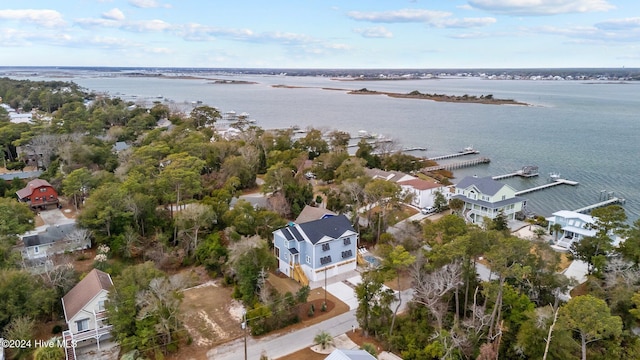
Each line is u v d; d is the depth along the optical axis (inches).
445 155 5260.8
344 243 2177.7
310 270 2098.9
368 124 7834.6
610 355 1364.4
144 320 1478.8
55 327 1616.6
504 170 4608.8
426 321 1625.2
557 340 1342.3
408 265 1722.4
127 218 2321.6
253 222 2347.4
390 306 1831.9
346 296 1962.4
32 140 3799.2
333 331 1694.1
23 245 2164.1
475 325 1574.8
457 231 1793.8
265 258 1875.0
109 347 1562.5
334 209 2746.1
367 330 1658.5
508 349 1486.2
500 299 1507.1
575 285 1753.2
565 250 2384.4
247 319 1662.2
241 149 3698.3
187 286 1955.0
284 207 2768.2
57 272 1780.3
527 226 2800.2
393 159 4141.2
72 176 2819.9
